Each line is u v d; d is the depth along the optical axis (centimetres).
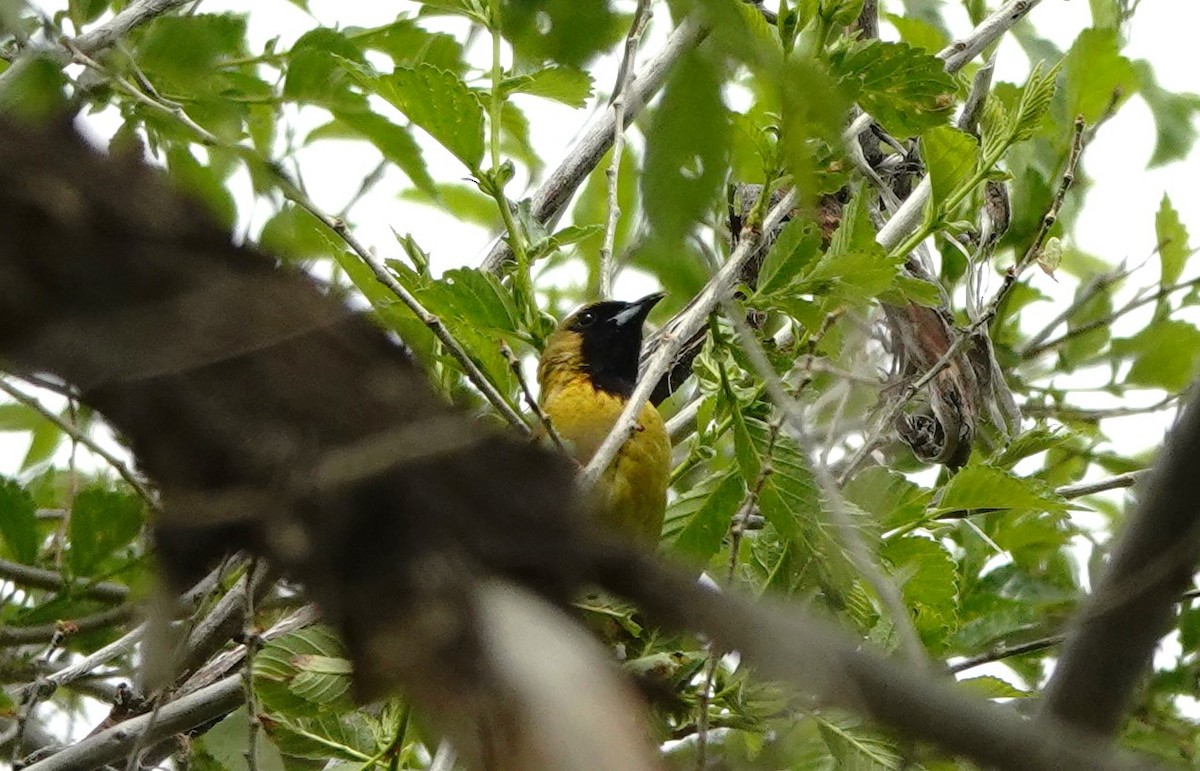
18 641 888
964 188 850
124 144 491
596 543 424
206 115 721
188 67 715
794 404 757
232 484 430
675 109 329
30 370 428
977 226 1067
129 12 780
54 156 445
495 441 454
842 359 936
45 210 434
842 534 664
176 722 802
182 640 688
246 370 438
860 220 778
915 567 812
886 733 330
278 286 459
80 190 441
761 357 598
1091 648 437
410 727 732
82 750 801
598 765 364
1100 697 433
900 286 822
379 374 456
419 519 425
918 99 745
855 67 732
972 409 948
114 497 850
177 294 439
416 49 877
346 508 427
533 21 365
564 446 739
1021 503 827
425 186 776
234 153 706
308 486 427
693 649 724
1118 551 439
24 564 915
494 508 431
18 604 1001
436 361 786
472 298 796
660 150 329
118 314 432
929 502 882
